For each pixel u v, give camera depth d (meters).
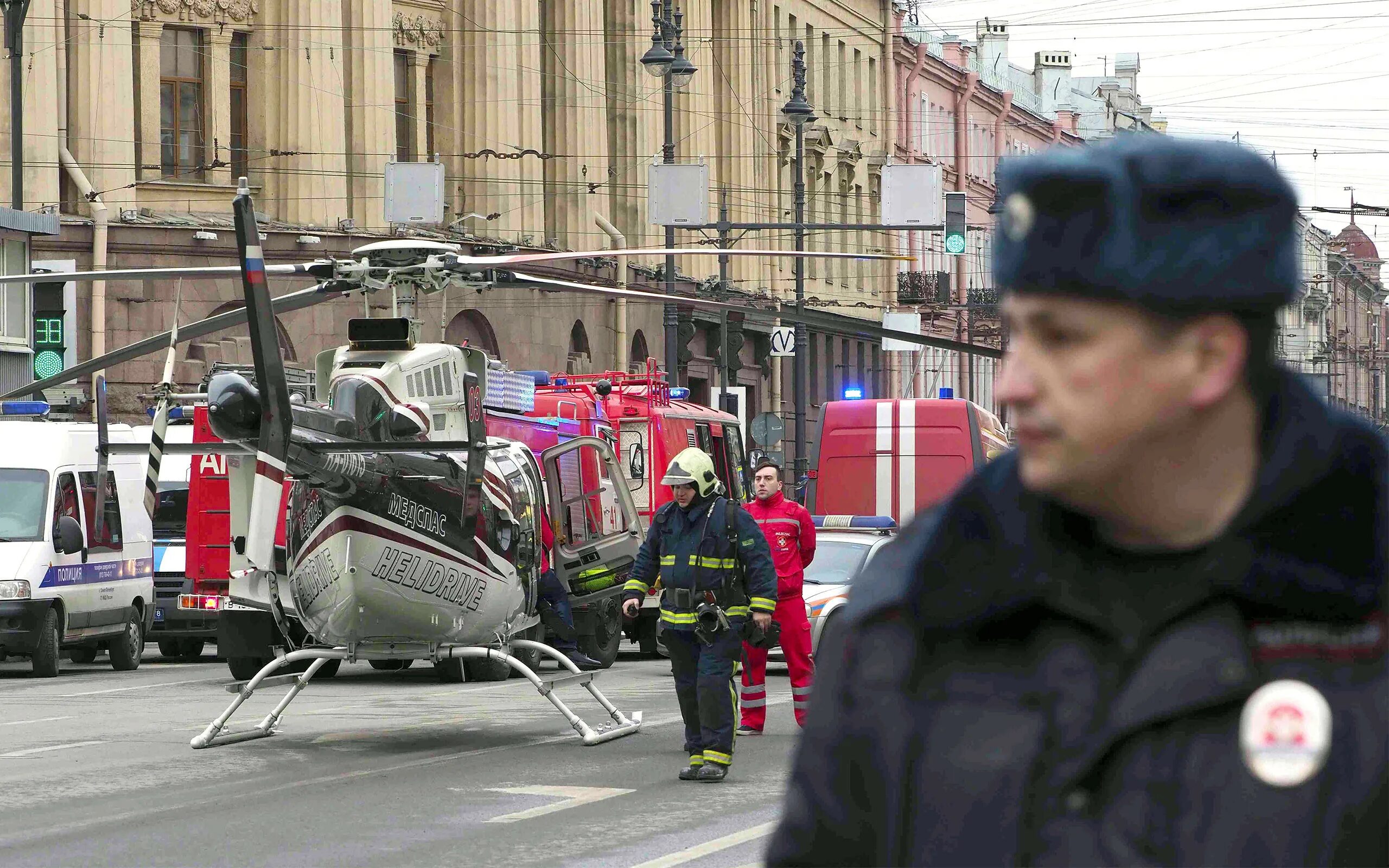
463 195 139.00
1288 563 4.95
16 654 75.69
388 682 68.19
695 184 114.19
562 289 59.47
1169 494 5.07
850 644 5.52
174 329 42.75
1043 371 5.06
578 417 81.94
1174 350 4.97
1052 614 5.23
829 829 5.44
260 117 124.44
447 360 46.12
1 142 108.75
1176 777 4.95
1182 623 5.04
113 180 114.31
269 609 47.31
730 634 38.88
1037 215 5.03
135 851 30.78
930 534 5.43
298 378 71.06
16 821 34.22
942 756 5.24
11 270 106.00
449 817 34.28
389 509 44.50
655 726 50.41
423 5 136.75
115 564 78.44
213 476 71.31
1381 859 4.82
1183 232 4.92
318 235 123.62
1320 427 5.02
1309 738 4.84
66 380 63.75
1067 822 5.03
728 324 132.25
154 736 49.22
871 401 85.38
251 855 30.30
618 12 160.12
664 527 39.69
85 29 113.38
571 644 57.09
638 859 29.67
